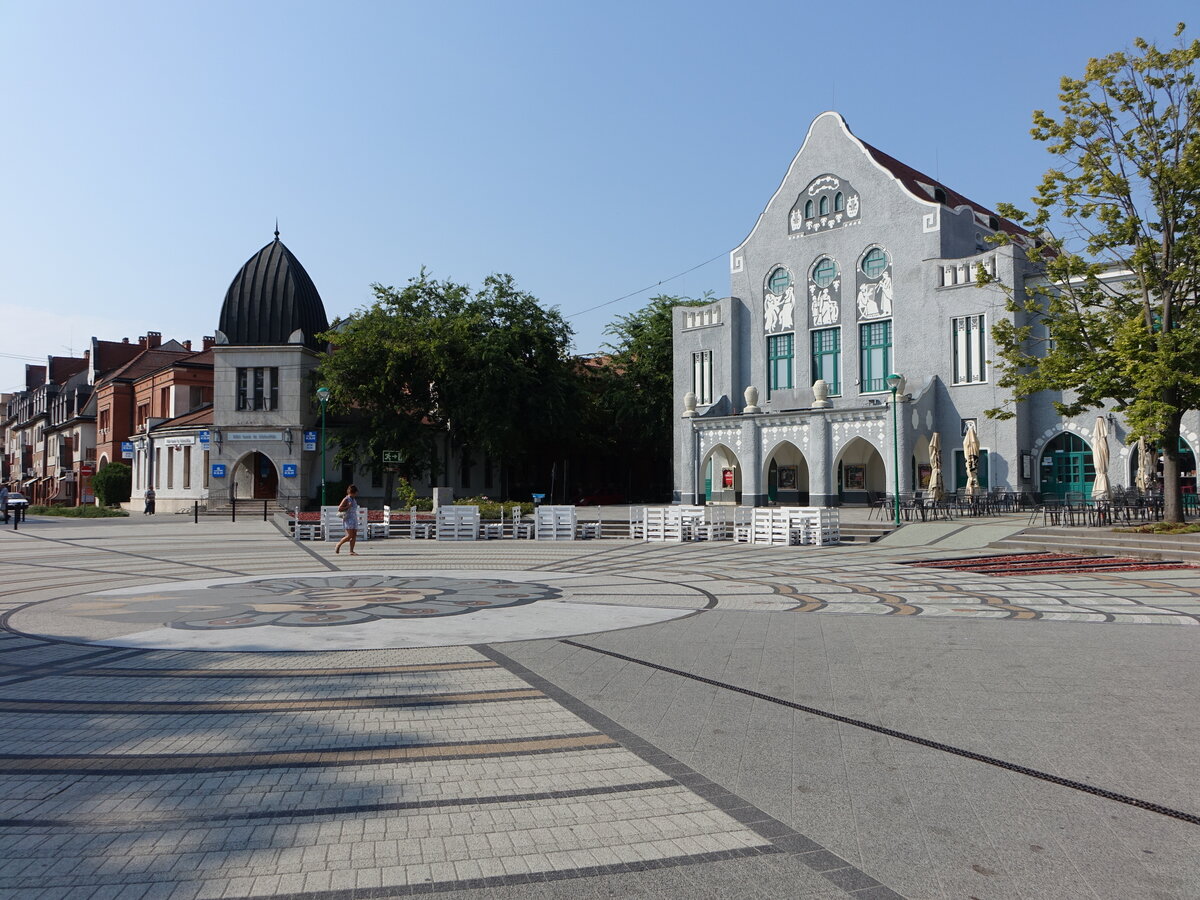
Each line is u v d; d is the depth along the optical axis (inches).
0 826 195.3
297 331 1891.0
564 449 2250.2
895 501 1189.1
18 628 466.6
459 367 1850.4
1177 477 867.4
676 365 1913.1
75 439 3011.8
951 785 215.5
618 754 243.1
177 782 223.6
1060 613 492.7
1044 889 160.9
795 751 243.4
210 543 1116.5
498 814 200.7
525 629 449.1
